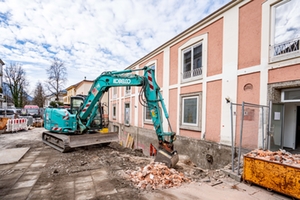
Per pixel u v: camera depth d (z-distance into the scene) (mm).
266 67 5059
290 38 4621
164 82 9805
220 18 6488
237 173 4133
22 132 12852
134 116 13312
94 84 6707
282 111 5176
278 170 3268
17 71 36219
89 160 5691
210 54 6891
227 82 6148
